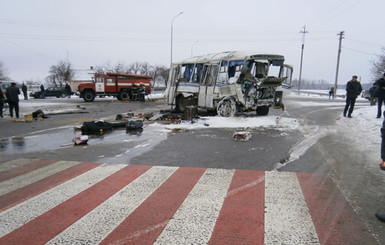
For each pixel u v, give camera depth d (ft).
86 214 10.56
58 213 10.69
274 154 19.08
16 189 13.34
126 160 18.30
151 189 13.03
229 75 34.83
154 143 23.36
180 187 13.21
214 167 16.39
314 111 48.08
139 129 30.73
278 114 42.45
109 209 10.96
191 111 34.27
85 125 29.58
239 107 35.29
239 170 15.71
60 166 17.13
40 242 8.71
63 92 112.78
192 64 41.50
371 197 11.73
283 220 9.81
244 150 20.30
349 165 16.33
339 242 8.42
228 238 8.72
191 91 41.32
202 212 10.55
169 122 35.47
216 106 37.63
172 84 45.98
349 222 9.63
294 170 15.56
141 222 9.87
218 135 26.16
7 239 8.91
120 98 84.84
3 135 28.43
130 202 11.60
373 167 15.88
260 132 27.30
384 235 8.77
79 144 23.49
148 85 87.97
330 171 15.26
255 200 11.56
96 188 13.26
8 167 17.16
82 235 9.07
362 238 8.63
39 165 17.48
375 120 30.48
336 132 26.96
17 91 42.52
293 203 11.21
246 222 9.72
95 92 82.38
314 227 9.30
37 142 24.76
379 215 9.74
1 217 10.45
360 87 35.83
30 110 55.98
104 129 30.17
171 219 10.05
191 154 19.49
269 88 34.96
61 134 28.60
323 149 20.25
